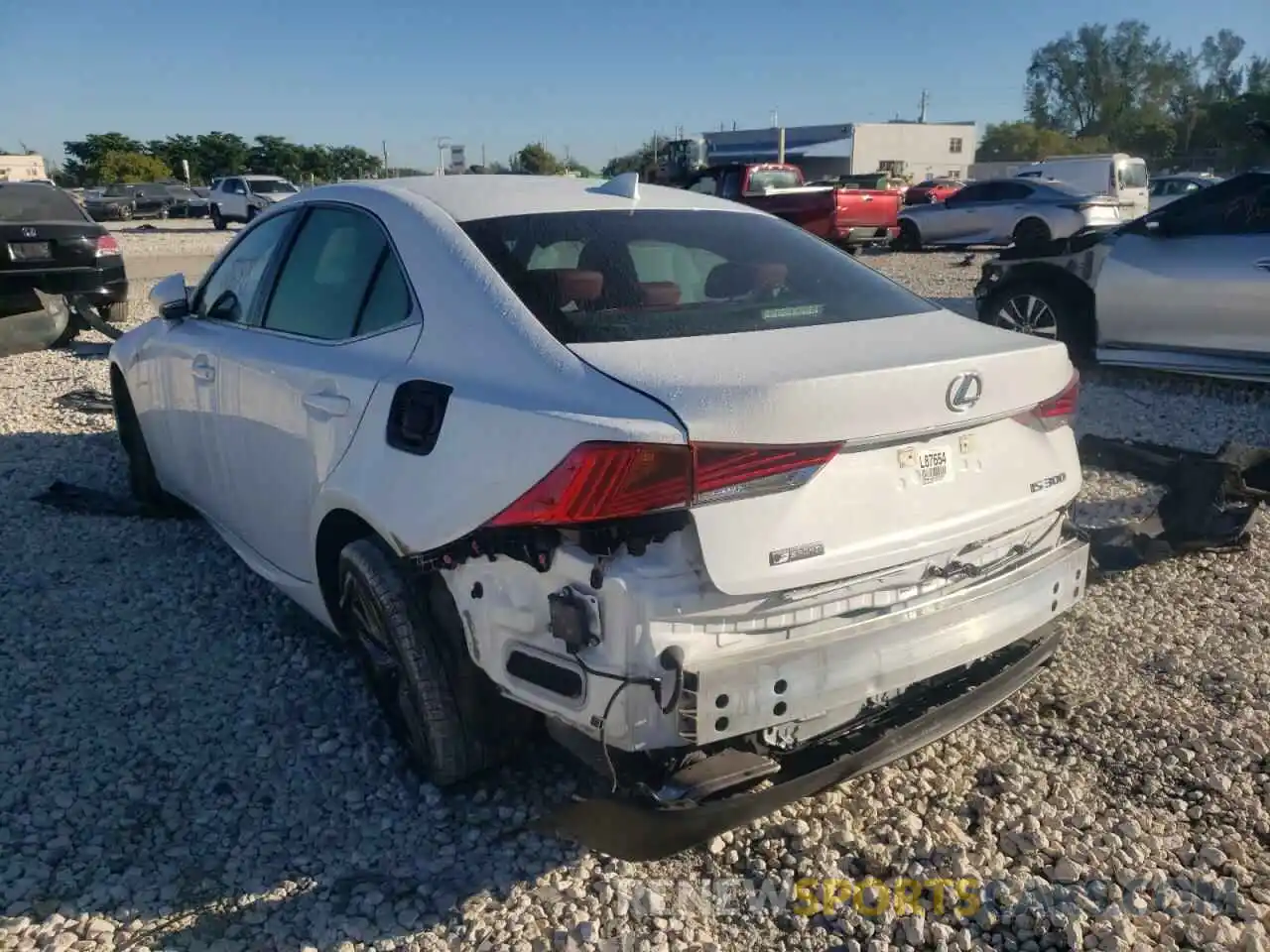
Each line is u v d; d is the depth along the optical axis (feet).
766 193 70.85
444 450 8.93
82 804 10.12
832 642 8.17
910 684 8.73
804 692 8.05
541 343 8.93
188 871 9.26
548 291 9.53
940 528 8.82
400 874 9.24
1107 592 14.92
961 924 8.70
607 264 10.14
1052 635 10.63
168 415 15.35
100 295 35.70
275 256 13.12
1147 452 16.51
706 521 7.70
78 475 20.44
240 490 13.29
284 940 8.46
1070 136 296.10
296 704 11.93
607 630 7.77
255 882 9.12
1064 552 10.19
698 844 8.89
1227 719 11.62
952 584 9.06
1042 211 70.08
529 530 8.09
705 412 7.72
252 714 11.74
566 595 7.94
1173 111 287.89
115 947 8.36
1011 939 8.54
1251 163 209.77
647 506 7.59
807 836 9.63
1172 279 25.34
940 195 96.22
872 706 8.84
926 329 9.96
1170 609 14.38
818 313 10.09
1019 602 9.46
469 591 8.80
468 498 8.53
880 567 8.39
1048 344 9.75
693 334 9.20
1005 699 9.91
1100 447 16.89
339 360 10.82
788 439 7.86
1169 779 10.57
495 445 8.43
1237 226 24.76
